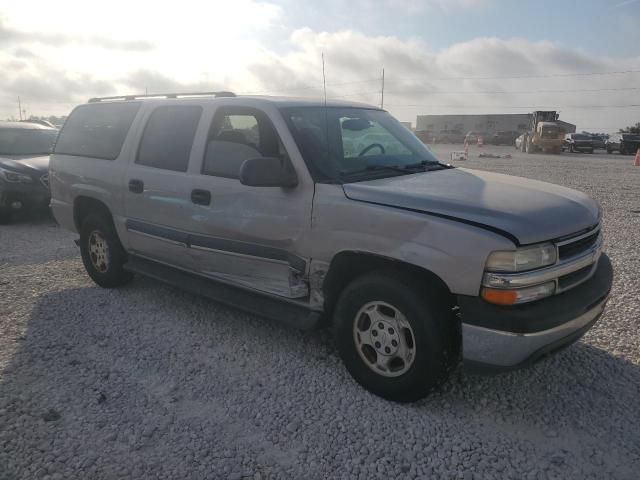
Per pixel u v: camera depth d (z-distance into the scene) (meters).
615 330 4.65
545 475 2.87
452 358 3.36
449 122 59.47
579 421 3.34
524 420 3.36
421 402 3.56
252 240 4.17
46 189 9.52
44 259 7.16
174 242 4.79
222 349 4.36
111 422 3.36
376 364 3.58
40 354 4.26
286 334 4.63
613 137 37.72
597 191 14.38
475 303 3.10
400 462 2.98
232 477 2.86
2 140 10.45
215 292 4.56
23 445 3.11
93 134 5.86
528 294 3.09
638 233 8.68
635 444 3.12
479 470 2.91
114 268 5.66
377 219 3.42
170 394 3.69
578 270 3.44
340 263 3.70
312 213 3.76
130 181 5.15
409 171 4.18
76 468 2.93
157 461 2.99
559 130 36.03
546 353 3.13
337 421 3.36
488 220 3.14
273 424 3.33
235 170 4.28
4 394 3.66
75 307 5.30
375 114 4.93
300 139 3.96
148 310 5.21
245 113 4.31
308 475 2.88
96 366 4.07
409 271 3.39
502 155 30.67
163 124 5.03
